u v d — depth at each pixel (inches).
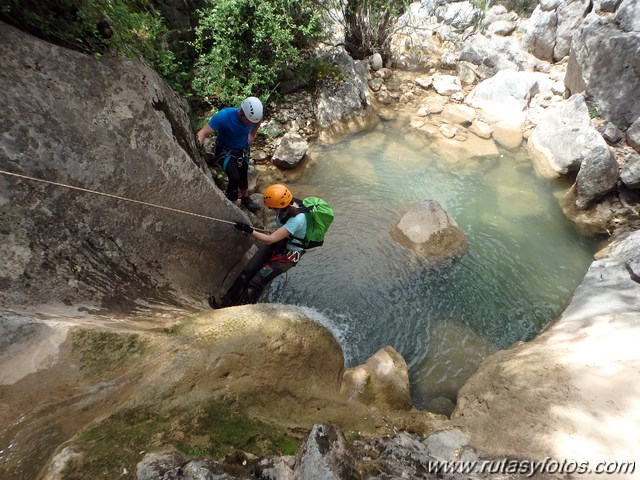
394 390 139.5
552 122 272.7
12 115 107.3
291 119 282.5
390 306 185.6
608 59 269.0
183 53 263.6
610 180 225.6
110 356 102.4
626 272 173.6
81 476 78.2
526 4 424.5
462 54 366.3
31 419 88.5
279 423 108.2
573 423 112.3
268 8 247.8
